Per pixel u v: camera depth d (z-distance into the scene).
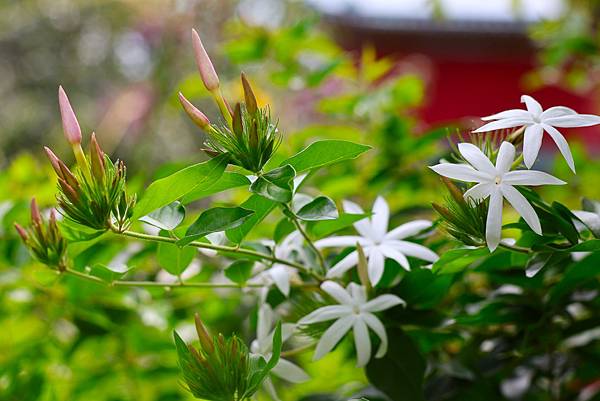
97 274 0.43
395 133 0.61
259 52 0.73
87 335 0.54
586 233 0.42
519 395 0.48
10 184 0.61
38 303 0.56
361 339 0.41
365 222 0.44
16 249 0.54
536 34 0.88
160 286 0.45
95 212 0.38
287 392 0.57
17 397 0.52
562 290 0.44
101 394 0.55
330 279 0.43
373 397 0.48
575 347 0.50
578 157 0.64
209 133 0.38
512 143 0.40
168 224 0.40
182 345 0.37
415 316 0.44
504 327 0.49
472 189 0.37
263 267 0.45
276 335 0.37
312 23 0.72
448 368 0.47
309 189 0.60
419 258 0.44
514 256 0.43
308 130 0.64
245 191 0.61
